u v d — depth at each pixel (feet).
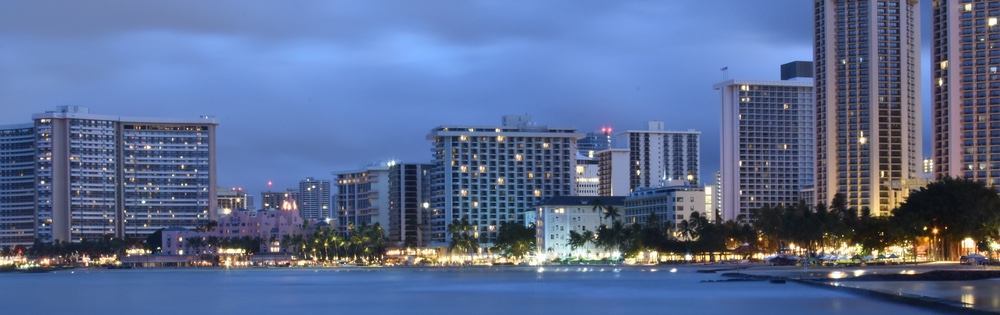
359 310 619.67
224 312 625.00
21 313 653.71
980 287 586.04
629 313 554.46
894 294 533.55
